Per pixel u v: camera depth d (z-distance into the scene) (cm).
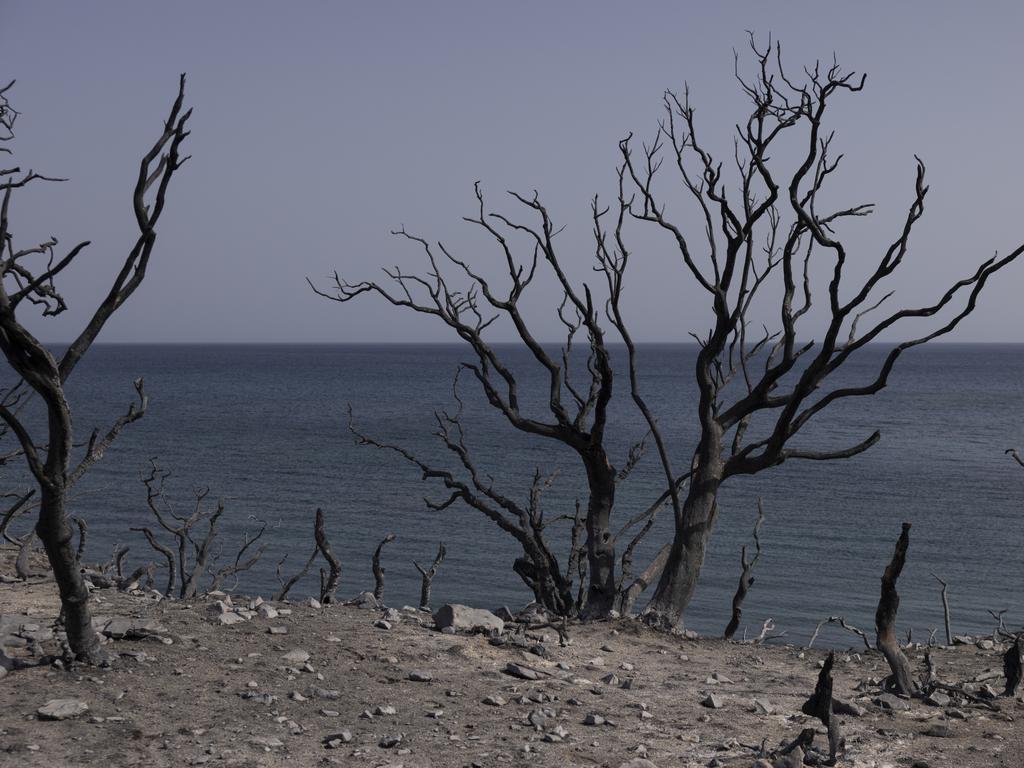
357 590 3316
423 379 19675
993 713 889
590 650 1127
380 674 905
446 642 1041
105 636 919
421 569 1662
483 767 688
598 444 1521
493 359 1596
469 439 8312
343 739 720
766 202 1438
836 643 2853
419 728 766
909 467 7088
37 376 724
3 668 794
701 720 845
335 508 4922
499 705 841
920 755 759
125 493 5103
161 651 899
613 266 1557
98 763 644
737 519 4966
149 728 711
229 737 707
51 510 777
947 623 1454
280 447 7594
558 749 738
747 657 1175
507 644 1059
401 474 6172
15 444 6053
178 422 9688
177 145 775
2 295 698
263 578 3416
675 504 1496
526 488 5578
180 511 4631
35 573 1363
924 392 16588
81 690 772
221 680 835
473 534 4312
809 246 1572
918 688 968
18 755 643
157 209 767
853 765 729
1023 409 12688
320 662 922
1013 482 6366
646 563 3600
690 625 3031
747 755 744
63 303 826
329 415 10781
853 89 1341
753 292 1544
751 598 3394
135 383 817
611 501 1545
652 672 1044
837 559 4050
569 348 1620
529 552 1606
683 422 9919
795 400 1432
